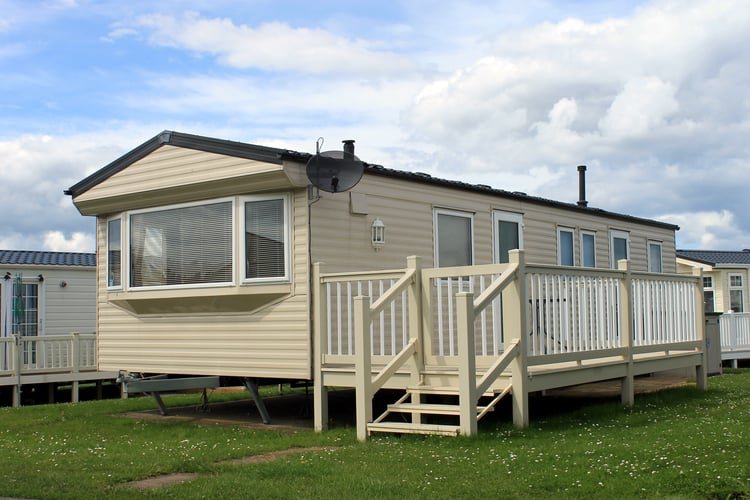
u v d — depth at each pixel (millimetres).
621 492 5312
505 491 5430
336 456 6906
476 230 11648
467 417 7551
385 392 11922
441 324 8477
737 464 5934
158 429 9359
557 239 13547
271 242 9531
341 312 9125
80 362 15969
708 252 29516
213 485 5844
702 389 11648
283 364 9406
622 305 9984
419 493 5445
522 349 8094
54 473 6488
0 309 18812
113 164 10984
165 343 10727
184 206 10352
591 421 8570
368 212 9938
